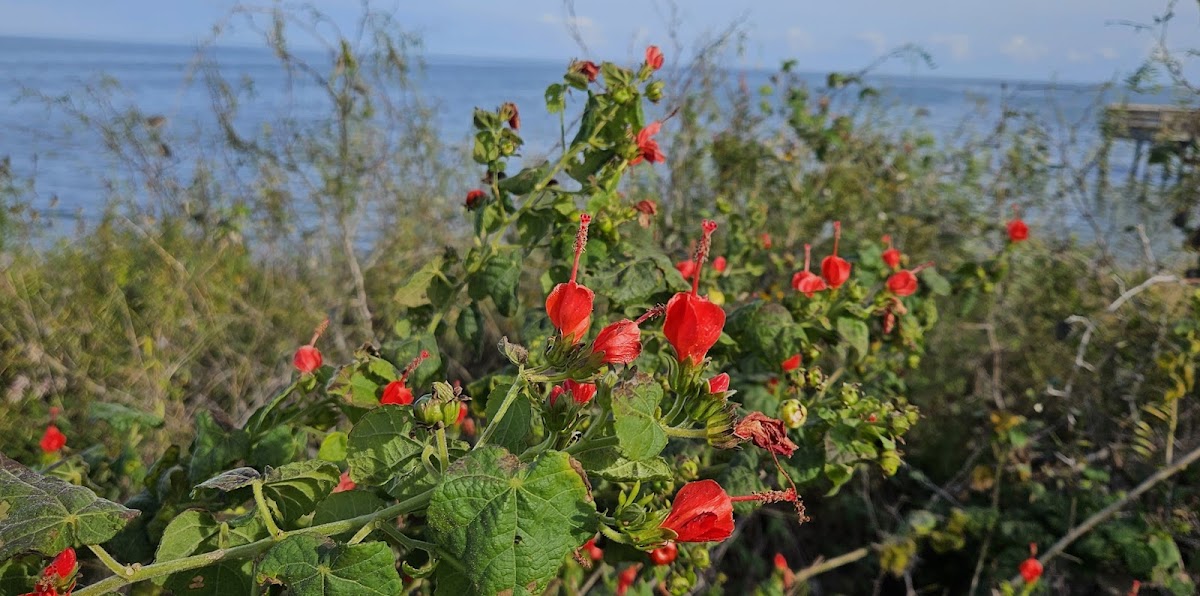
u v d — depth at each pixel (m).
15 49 122.88
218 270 5.40
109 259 5.26
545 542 1.07
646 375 1.24
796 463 2.25
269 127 5.84
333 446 1.78
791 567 4.12
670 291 2.44
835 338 2.60
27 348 4.28
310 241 5.90
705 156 6.12
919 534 3.51
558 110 2.46
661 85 2.37
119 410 2.39
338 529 1.24
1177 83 4.37
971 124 6.45
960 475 4.16
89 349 4.61
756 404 2.43
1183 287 4.10
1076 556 3.64
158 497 1.88
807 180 5.91
